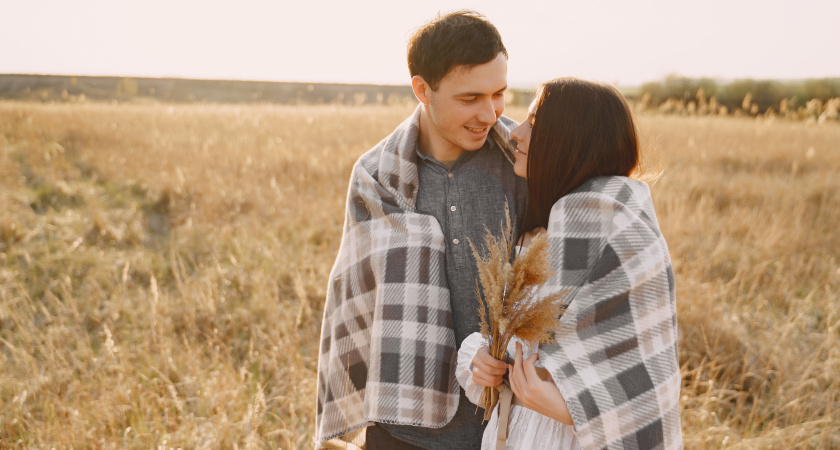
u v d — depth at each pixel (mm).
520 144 1534
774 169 8500
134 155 8727
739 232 5406
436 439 1821
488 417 1468
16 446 2627
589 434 1175
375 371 1763
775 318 3812
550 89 1409
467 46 1538
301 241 5461
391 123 12906
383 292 1775
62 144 9703
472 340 1542
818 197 6660
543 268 1180
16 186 7137
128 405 2848
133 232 5648
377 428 1878
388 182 1857
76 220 6043
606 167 1379
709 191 6840
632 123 1406
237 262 4867
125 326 3723
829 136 10906
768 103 22312
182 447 2553
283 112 14836
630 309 1210
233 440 2588
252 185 7191
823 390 3010
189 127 11797
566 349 1230
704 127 11922
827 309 3881
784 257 4621
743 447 2545
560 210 1330
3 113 11953
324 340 2129
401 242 1794
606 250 1243
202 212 6137
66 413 2816
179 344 3494
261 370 3201
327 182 7371
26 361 3127
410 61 1693
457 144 1698
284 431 2605
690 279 4078
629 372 1197
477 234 1795
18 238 5566
